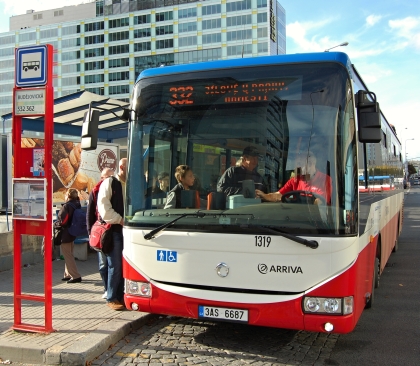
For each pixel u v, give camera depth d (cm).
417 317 647
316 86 450
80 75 9806
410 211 2922
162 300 471
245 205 448
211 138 477
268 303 429
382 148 795
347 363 480
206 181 470
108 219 604
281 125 454
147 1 9262
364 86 652
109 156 1227
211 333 561
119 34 9462
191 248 459
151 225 482
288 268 426
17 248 539
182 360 476
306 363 477
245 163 458
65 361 461
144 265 483
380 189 736
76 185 1156
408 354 507
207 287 454
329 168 432
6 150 1047
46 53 523
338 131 437
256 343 531
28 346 479
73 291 744
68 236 802
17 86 536
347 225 425
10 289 756
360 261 469
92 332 520
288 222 430
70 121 1101
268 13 8238
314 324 418
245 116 468
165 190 486
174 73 503
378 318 643
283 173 443
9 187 1049
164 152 495
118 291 624
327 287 417
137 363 468
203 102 487
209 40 8675
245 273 439
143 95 512
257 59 475
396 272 969
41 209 523
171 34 8988
